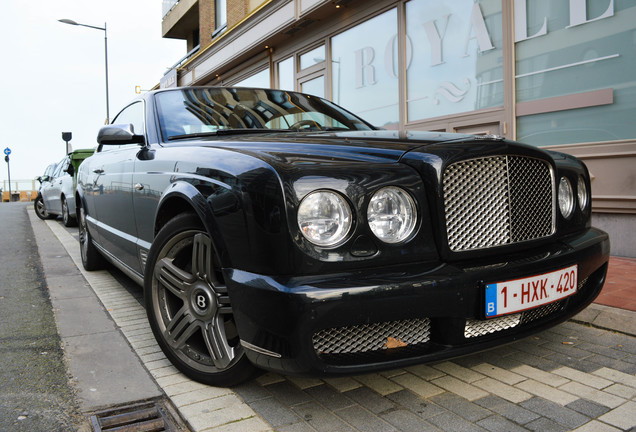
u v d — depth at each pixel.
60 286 4.51
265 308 1.86
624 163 5.08
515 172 2.21
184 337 2.46
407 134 2.46
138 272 3.32
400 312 1.87
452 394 2.29
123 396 2.34
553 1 5.65
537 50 5.85
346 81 9.27
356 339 1.96
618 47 5.11
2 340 3.11
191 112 3.32
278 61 11.58
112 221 3.78
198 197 2.24
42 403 2.29
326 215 1.87
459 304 1.97
